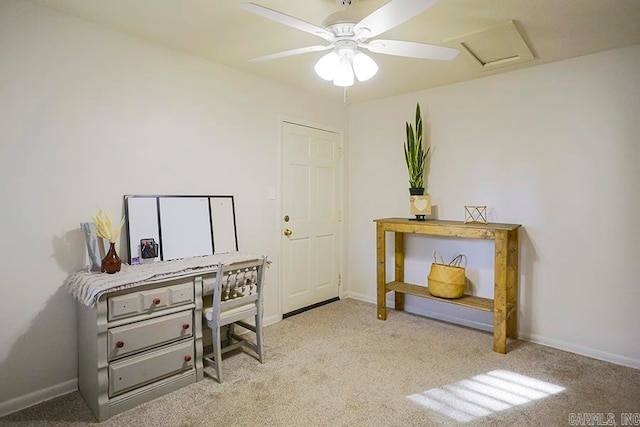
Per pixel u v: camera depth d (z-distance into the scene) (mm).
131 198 2352
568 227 2709
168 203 2529
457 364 2486
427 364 2484
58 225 2070
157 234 2439
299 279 3617
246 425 1814
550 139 2770
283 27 2209
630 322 2473
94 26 2176
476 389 2162
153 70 2455
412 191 3318
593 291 2613
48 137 2023
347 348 2748
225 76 2887
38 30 1972
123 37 2303
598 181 2576
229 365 2459
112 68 2260
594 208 2596
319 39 2387
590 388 2172
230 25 2189
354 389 2158
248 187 3090
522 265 2926
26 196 1959
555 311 2779
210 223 2756
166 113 2531
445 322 3350
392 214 3781
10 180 1907
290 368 2420
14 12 1896
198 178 2729
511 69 2893
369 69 1924
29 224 1974
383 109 3809
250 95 3078
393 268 3797
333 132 3932
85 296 1844
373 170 3922
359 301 4027
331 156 3922
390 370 2396
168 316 2086
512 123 2951
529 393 2117
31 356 1995
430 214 3379
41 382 2033
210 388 2160
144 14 2057
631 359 2467
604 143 2545
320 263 3854
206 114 2768
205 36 2346
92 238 2084
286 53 1952
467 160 3215
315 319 3408
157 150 2490
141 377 1971
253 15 2061
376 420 1863
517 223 2941
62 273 2090
